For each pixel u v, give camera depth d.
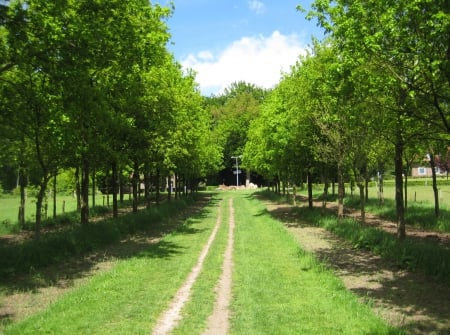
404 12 8.49
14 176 58.84
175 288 9.38
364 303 8.31
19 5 10.38
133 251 14.55
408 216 21.33
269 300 8.51
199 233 19.48
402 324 7.03
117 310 7.72
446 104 10.09
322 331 6.67
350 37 9.41
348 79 10.31
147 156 22.27
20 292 9.22
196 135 29.22
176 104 21.98
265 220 24.53
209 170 54.03
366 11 9.27
